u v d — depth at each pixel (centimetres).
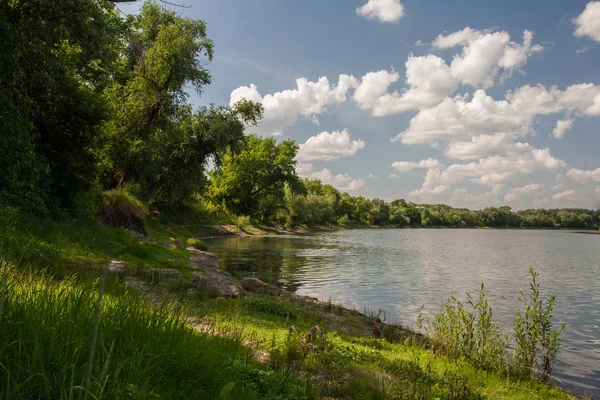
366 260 3603
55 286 496
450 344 952
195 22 3512
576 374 974
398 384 632
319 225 12175
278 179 7831
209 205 6769
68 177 1953
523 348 897
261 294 1541
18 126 1246
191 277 1638
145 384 334
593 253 5434
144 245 2223
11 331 332
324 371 666
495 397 705
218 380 417
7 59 1167
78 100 1906
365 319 1395
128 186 3284
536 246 6975
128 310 450
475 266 3447
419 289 2164
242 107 4338
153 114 3453
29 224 1241
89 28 1661
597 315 1648
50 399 281
